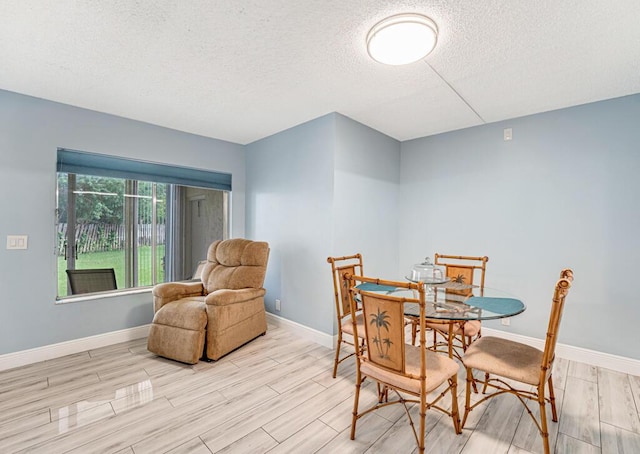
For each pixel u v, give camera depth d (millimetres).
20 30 1744
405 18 1609
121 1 1511
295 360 2711
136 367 2553
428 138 3686
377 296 1540
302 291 3299
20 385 2252
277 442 1702
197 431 1783
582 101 2664
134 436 1735
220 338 2662
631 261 2484
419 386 1515
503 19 1629
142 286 3369
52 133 2719
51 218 2721
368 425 1851
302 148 3318
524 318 2979
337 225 3033
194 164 3656
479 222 3285
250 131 3584
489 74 2234
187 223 3746
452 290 2395
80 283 2965
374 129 3465
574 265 2734
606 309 2584
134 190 3346
